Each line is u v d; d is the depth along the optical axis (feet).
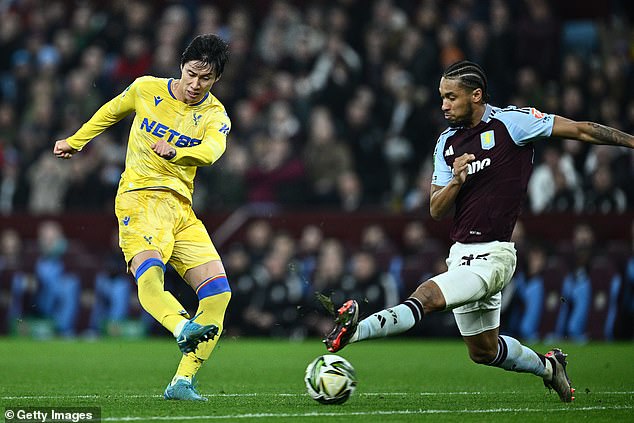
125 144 224.53
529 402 80.23
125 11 249.34
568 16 243.40
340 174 206.08
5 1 268.62
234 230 197.88
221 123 79.92
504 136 74.74
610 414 71.56
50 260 193.98
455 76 74.79
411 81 216.54
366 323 69.46
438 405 76.79
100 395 84.69
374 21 231.30
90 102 231.91
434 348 161.79
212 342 79.66
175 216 80.12
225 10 256.52
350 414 69.00
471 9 232.32
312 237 185.47
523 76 210.38
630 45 236.02
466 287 72.54
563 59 231.09
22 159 225.35
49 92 234.58
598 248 176.86
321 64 223.30
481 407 75.56
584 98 209.97
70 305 191.72
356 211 200.03
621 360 130.00
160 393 87.04
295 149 214.90
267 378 107.96
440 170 77.05
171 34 234.99
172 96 79.87
